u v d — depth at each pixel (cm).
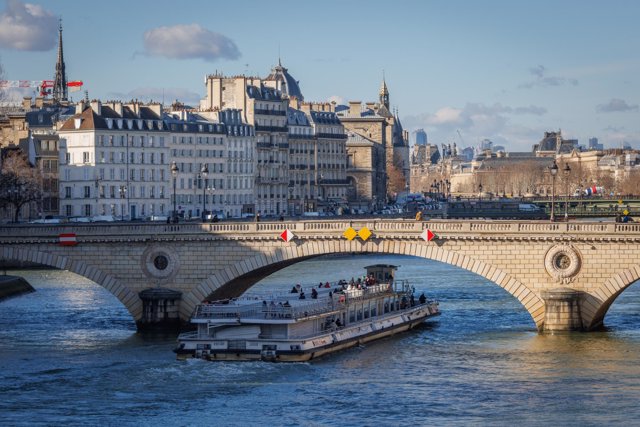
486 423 15612
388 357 19538
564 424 15550
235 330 19325
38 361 19262
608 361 18838
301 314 19462
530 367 18550
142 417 15962
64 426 15588
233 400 16738
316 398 16838
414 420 15750
